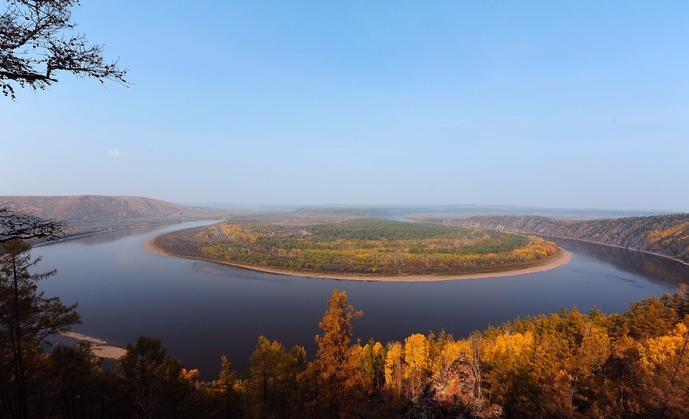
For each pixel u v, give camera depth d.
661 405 33.00
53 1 9.54
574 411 36.25
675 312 67.62
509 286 148.12
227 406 36.53
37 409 26.41
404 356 67.44
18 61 9.59
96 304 111.81
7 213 9.92
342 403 30.78
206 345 84.25
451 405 34.94
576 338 58.56
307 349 82.94
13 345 23.14
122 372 30.38
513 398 39.81
